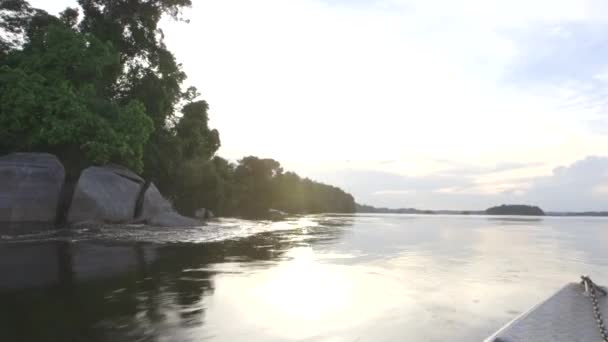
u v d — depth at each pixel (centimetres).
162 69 2986
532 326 296
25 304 495
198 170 3372
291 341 379
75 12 2820
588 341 271
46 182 1559
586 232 2059
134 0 2864
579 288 397
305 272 733
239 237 1472
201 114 3759
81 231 1441
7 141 1780
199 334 394
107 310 471
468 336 393
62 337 382
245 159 7444
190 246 1119
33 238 1220
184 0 2955
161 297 536
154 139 2939
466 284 635
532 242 1407
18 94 1744
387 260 903
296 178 9019
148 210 1869
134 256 902
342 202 11625
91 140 1828
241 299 530
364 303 514
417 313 470
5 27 2312
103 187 1714
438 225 2823
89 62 2028
